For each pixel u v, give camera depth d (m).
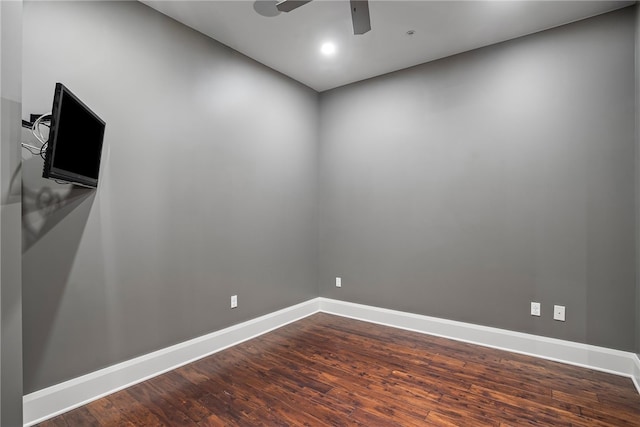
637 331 2.48
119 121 2.38
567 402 2.20
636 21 2.48
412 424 1.97
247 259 3.37
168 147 2.69
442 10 2.60
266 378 2.52
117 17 2.38
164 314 2.66
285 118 3.82
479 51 3.20
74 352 2.16
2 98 1.46
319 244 4.33
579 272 2.75
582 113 2.74
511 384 2.42
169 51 2.70
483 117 3.17
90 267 2.23
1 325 1.45
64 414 2.05
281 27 2.85
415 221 3.57
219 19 2.73
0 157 1.46
